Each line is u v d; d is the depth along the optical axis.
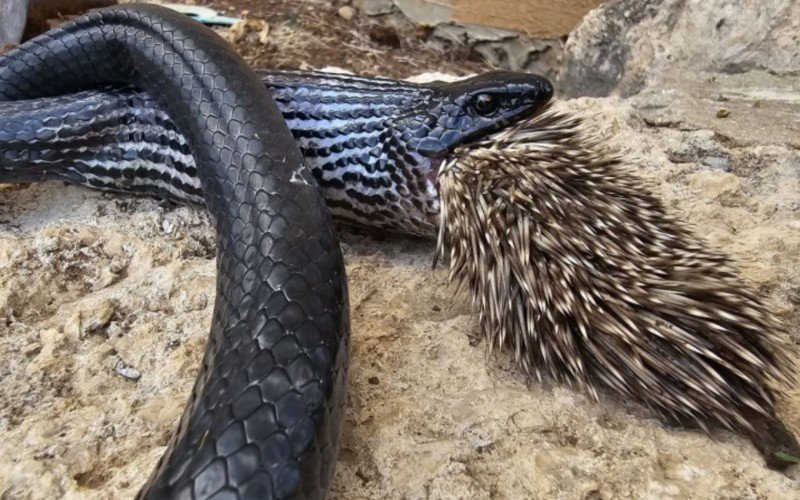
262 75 0.28
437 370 0.22
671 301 0.20
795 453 0.19
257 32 0.69
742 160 0.33
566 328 0.20
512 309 0.22
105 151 0.29
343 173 0.27
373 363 0.22
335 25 0.72
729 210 0.30
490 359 0.22
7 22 0.51
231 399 0.16
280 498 0.15
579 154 0.24
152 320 0.24
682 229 0.23
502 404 0.20
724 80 0.43
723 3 0.47
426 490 0.18
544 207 0.22
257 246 0.21
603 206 0.22
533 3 0.68
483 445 0.19
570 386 0.21
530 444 0.19
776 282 0.26
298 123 0.27
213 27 0.69
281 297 0.19
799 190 0.31
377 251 0.28
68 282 0.26
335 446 0.17
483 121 0.25
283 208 0.22
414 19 0.72
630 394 0.20
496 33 0.70
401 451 0.19
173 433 0.18
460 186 0.24
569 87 0.62
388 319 0.24
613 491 0.18
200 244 0.28
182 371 0.22
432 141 0.25
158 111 0.28
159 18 0.28
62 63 0.30
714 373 0.19
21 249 0.26
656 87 0.43
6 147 0.28
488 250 0.22
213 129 0.25
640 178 0.25
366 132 0.26
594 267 0.21
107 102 0.29
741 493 0.18
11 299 0.24
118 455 0.19
